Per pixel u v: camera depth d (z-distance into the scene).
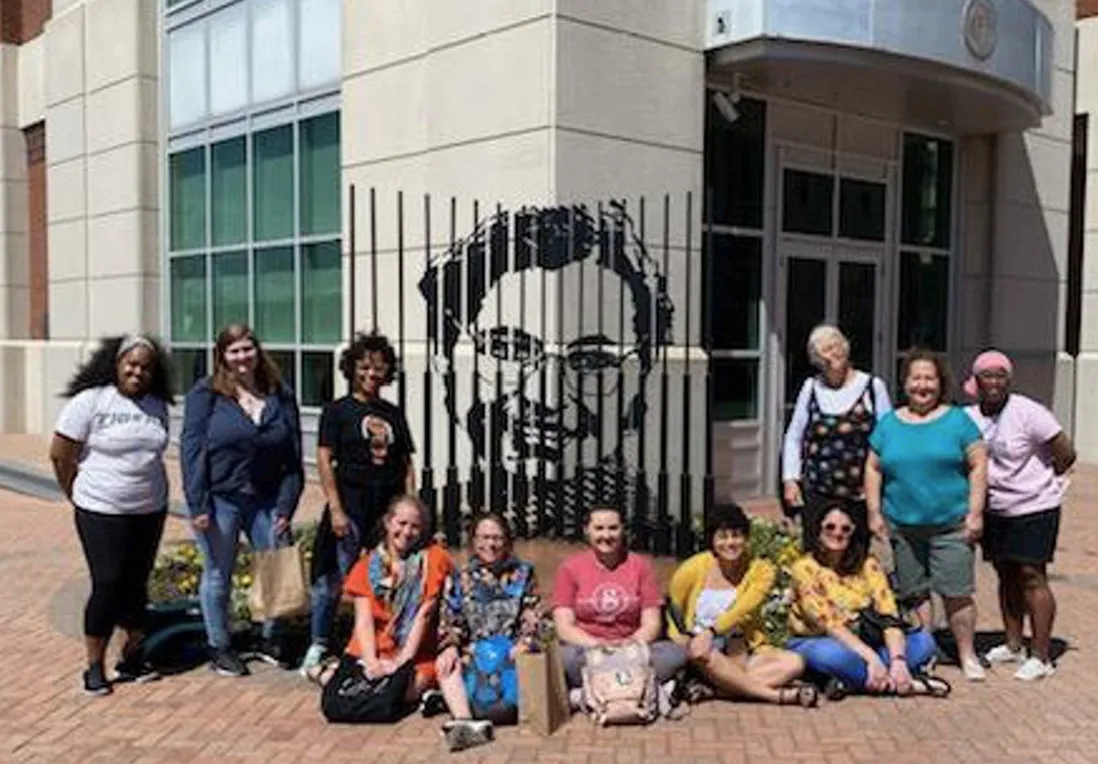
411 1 11.20
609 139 9.96
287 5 13.45
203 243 15.30
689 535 7.46
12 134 19.95
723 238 11.57
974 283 14.69
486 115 10.18
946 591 6.06
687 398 8.02
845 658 5.72
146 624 6.29
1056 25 15.24
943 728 5.36
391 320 11.60
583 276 9.53
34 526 10.85
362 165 11.92
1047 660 6.21
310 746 5.14
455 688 5.36
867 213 13.18
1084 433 15.96
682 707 5.58
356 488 6.06
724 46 10.58
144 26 15.89
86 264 17.30
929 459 5.99
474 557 5.80
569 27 9.67
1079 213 16.14
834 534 5.86
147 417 5.84
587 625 5.75
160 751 5.09
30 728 5.38
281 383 6.20
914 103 12.40
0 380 19.95
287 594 5.91
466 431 9.25
